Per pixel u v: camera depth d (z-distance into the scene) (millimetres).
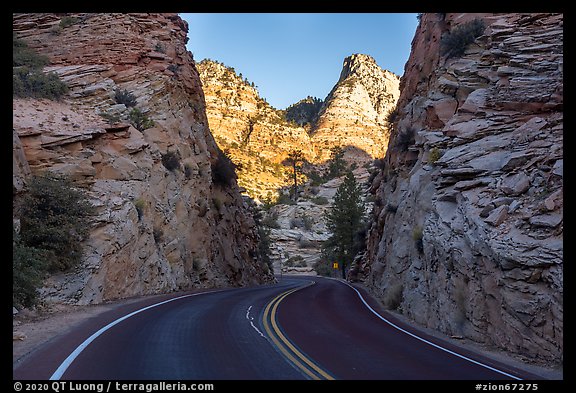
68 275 18562
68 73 30500
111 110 29156
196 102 42531
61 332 11789
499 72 20859
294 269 93062
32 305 14930
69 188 20391
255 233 56875
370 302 25219
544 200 14086
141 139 28219
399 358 10539
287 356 9977
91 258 19688
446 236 16797
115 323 13391
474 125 20062
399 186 28719
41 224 18625
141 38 35188
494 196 16141
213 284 34812
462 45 25297
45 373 7777
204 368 8516
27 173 20156
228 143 161750
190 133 36875
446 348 12336
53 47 33156
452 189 18328
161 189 29125
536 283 12250
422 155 24750
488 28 24688
